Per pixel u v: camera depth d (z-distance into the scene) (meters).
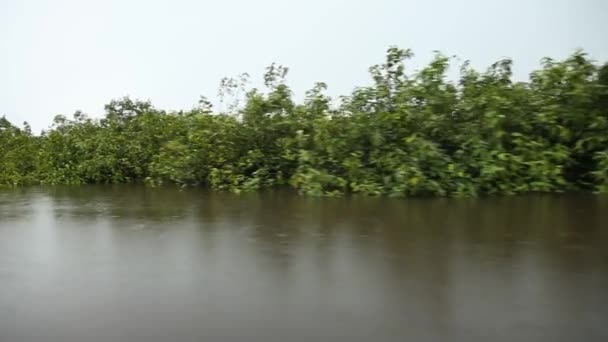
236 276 3.30
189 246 4.15
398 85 7.64
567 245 3.94
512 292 2.93
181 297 2.91
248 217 5.53
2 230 4.97
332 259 3.69
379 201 6.52
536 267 3.39
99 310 2.72
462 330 2.43
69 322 2.56
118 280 3.24
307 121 8.26
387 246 4.04
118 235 4.65
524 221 4.89
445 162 6.85
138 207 6.52
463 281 3.14
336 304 2.78
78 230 4.93
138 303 2.82
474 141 6.78
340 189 7.52
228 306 2.77
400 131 7.19
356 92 7.78
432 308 2.71
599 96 6.73
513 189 6.80
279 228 4.86
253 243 4.23
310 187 7.38
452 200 6.43
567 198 6.32
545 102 6.99
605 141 6.68
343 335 2.39
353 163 7.23
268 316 2.62
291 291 3.00
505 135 6.84
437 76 7.13
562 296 2.85
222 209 6.17
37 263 3.68
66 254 3.94
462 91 7.32
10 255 3.92
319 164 7.66
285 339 2.36
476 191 6.73
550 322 2.51
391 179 7.07
